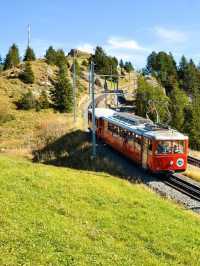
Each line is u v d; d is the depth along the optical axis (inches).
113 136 1637.6
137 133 1366.9
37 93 3703.3
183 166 1266.0
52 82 4101.9
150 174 1291.8
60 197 791.1
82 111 3440.0
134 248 611.2
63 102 3307.1
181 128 3609.7
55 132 2180.1
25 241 543.8
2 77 3961.6
